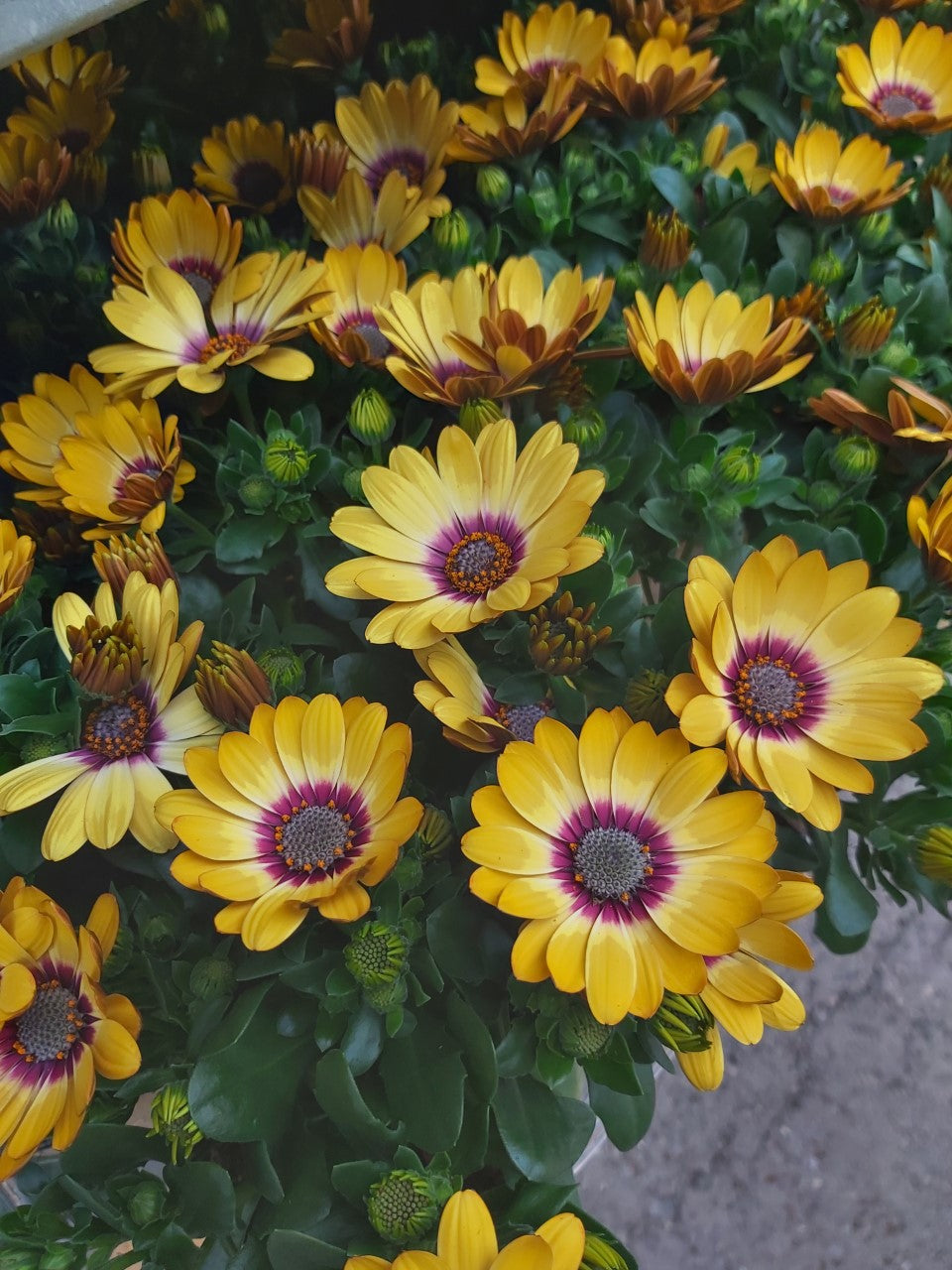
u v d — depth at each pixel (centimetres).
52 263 33
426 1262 17
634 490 27
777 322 30
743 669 21
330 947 22
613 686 24
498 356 25
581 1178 46
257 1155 20
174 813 21
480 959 22
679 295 31
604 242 34
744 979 20
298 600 29
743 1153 47
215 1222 20
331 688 26
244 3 39
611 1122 22
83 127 36
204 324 28
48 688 23
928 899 24
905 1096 48
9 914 20
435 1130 20
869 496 29
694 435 26
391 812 21
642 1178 47
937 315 31
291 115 40
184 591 26
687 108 33
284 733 21
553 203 32
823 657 21
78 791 22
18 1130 20
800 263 32
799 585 21
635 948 19
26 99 37
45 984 21
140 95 39
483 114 34
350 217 32
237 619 25
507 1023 22
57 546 29
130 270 29
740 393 26
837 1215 46
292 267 28
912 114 33
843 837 24
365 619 25
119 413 26
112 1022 19
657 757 20
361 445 29
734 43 37
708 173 34
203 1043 21
